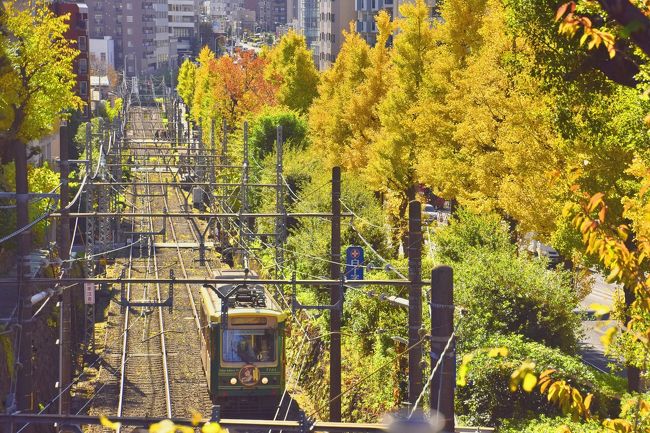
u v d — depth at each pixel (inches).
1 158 2822.3
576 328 2033.7
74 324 3056.1
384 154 3649.1
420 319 1454.2
